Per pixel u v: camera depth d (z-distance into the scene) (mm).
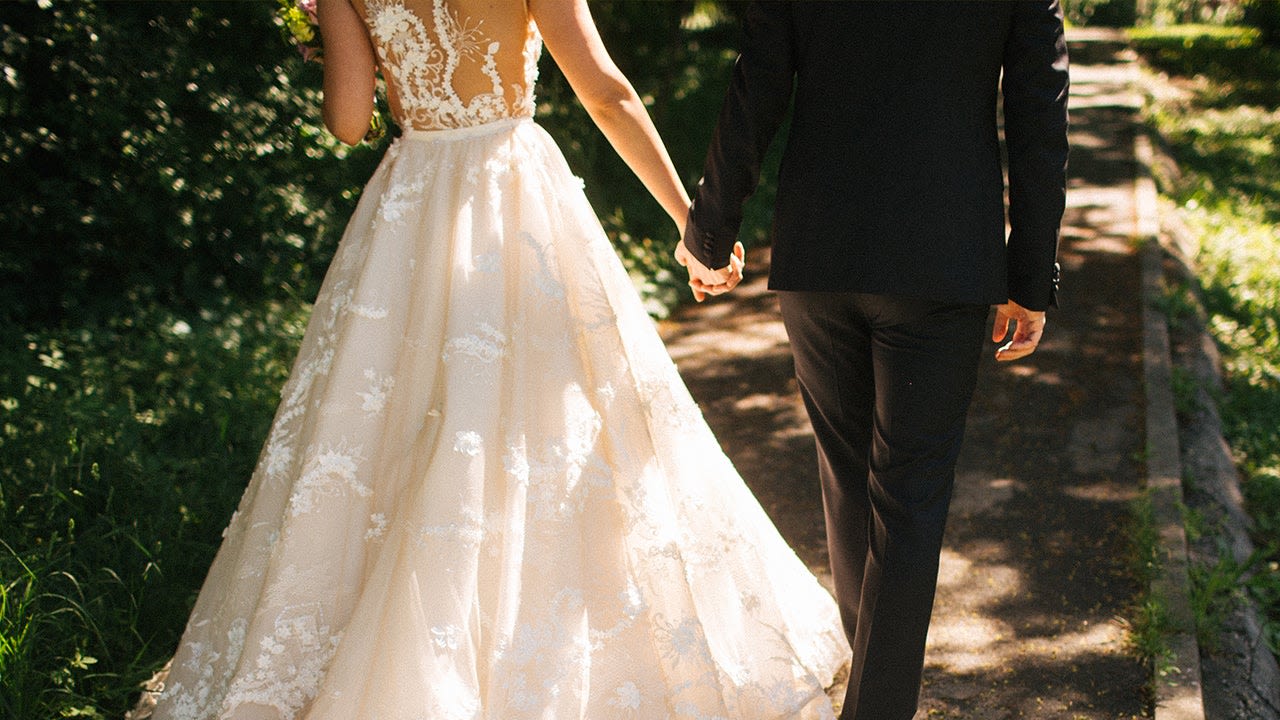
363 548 2422
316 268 6020
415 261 2459
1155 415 4680
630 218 7352
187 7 5711
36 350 4785
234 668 2439
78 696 2842
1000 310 2828
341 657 2266
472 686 2246
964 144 2355
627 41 10328
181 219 5500
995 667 3080
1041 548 3727
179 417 4379
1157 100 13508
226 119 5746
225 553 2646
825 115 2418
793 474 4398
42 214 5191
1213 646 3182
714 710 2498
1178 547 3578
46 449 3893
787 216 2488
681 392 2676
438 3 2398
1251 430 4852
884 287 2346
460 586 2264
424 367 2424
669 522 2537
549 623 2369
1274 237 7953
